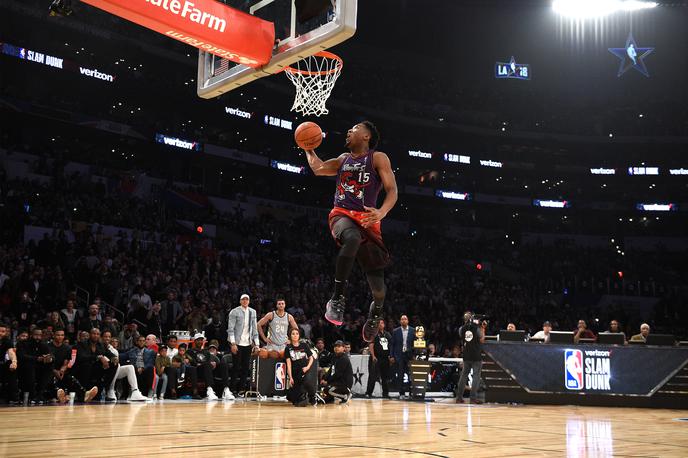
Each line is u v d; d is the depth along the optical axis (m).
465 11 40.00
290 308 18.45
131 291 16.23
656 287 34.69
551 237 39.16
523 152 40.38
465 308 27.00
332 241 30.86
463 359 11.61
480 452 4.62
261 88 31.83
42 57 24.86
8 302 13.54
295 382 9.98
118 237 21.92
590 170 39.78
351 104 35.38
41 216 20.25
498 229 39.38
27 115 24.75
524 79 41.12
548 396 11.53
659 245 38.22
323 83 6.47
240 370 11.76
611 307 32.25
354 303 22.30
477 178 40.25
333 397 10.68
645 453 4.78
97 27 26.31
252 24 5.56
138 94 28.84
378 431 6.12
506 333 12.11
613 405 11.39
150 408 8.91
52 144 26.59
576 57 41.34
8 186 21.17
